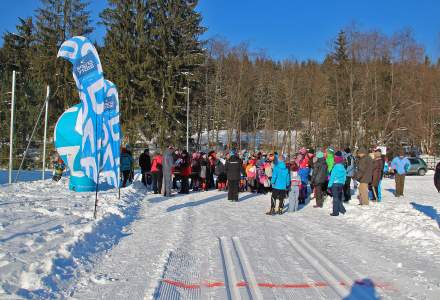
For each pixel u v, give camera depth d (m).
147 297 5.31
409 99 49.41
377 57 49.41
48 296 5.17
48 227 8.70
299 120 68.75
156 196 17.17
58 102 41.84
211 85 57.66
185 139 39.00
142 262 7.01
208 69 55.72
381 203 14.99
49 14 43.34
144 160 20.98
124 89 36.88
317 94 64.62
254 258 7.43
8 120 31.22
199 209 13.73
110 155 13.42
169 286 5.79
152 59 37.25
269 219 11.99
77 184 16.03
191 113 43.47
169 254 7.55
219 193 19.16
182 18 39.78
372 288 5.87
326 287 5.88
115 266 6.74
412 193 20.86
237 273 6.47
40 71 41.84
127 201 14.05
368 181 14.39
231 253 7.76
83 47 10.81
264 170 19.42
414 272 6.68
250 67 64.38
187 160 18.83
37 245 7.11
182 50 39.41
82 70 10.76
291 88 64.06
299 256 7.64
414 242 8.78
